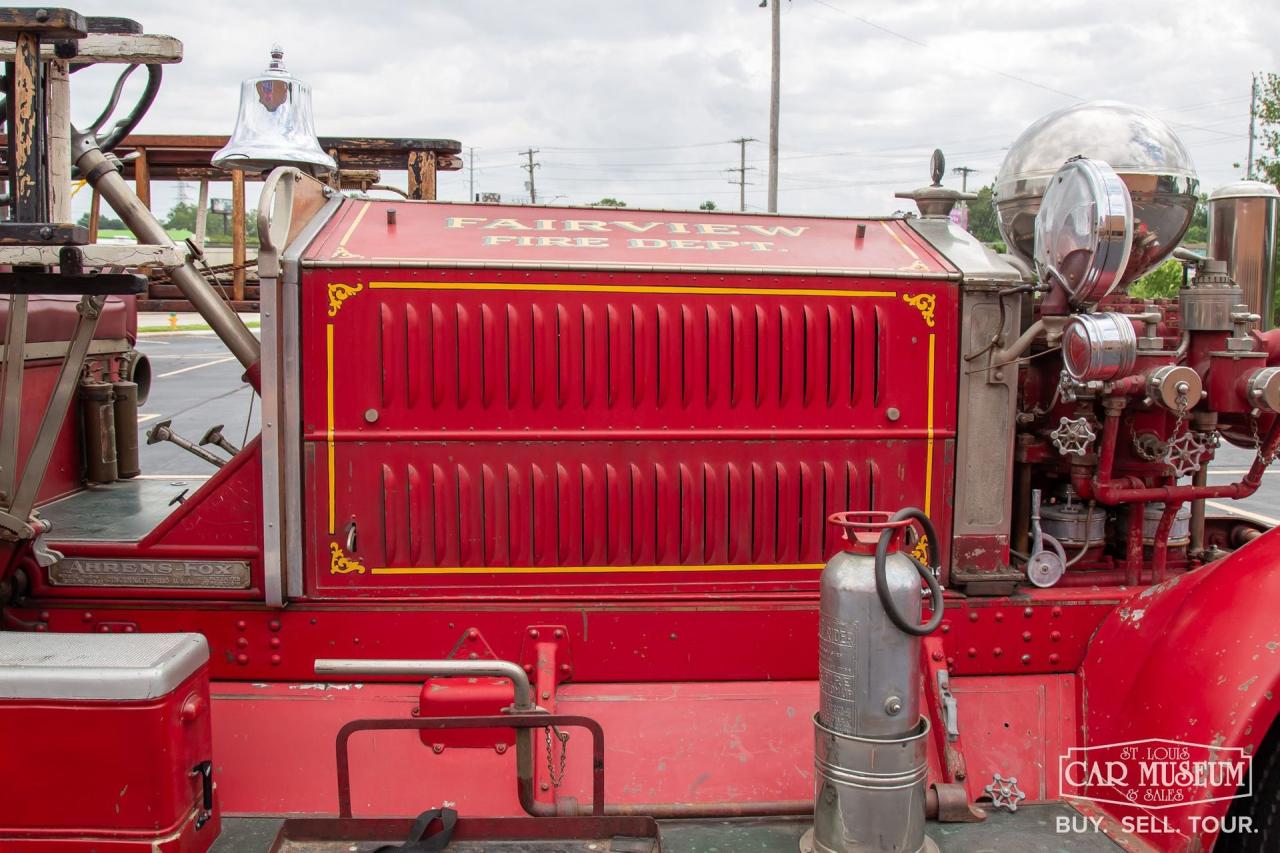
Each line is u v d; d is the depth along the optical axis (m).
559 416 2.72
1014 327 2.81
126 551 2.75
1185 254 3.17
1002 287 2.79
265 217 2.49
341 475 2.68
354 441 2.67
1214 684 2.36
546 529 2.75
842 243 2.95
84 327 2.50
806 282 2.75
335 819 2.36
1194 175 3.08
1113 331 2.44
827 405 2.79
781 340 2.75
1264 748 2.42
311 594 2.73
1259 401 2.63
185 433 8.35
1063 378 2.72
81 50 2.68
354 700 2.73
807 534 2.81
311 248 2.68
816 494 2.80
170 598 2.76
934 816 2.49
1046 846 2.38
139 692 2.12
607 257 2.74
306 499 2.70
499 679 2.70
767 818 2.49
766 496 2.79
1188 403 2.58
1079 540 2.97
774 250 2.86
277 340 2.59
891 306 2.78
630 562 2.78
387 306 2.65
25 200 2.26
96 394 3.76
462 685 2.66
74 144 2.62
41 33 2.22
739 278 2.74
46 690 2.12
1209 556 3.18
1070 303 2.62
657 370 2.73
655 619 2.78
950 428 2.81
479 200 3.38
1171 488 2.79
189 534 2.76
